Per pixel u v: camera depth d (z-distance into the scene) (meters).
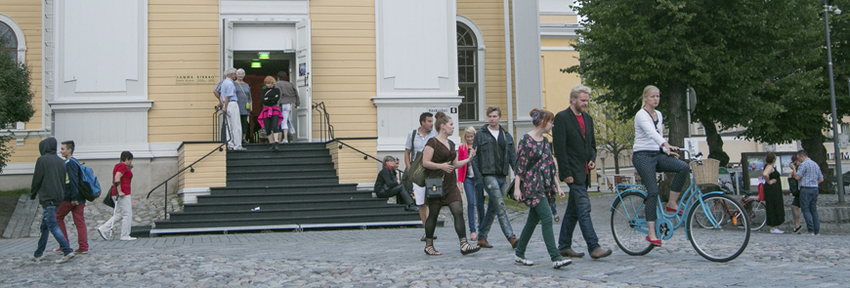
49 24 19.64
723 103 17.19
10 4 19.67
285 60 19.14
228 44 17.38
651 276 5.86
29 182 19.02
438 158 7.86
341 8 18.23
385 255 8.34
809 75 20.19
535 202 6.56
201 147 15.28
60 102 16.88
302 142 16.84
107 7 17.27
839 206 17.30
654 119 7.27
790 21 16.52
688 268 6.24
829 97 23.58
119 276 7.35
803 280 5.47
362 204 14.59
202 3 17.69
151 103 17.16
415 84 18.25
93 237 12.89
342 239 11.45
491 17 23.58
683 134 16.88
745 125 19.50
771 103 18.31
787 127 24.11
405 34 18.31
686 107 16.95
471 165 9.16
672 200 7.07
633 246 7.42
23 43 19.61
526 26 23.53
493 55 23.53
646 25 15.55
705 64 15.64
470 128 9.66
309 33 17.53
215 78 17.61
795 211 14.59
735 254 6.57
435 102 18.27
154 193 17.02
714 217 6.80
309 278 6.66
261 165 15.83
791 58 18.20
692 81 16.00
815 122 24.17
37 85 19.52
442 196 7.82
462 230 7.93
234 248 10.00
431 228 8.06
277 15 18.00
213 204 14.14
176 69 17.47
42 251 8.91
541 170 6.71
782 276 5.70
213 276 7.07
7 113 15.84
